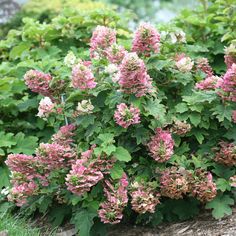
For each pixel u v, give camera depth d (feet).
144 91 5.82
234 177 6.11
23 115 7.77
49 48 8.24
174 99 6.76
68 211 6.43
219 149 6.46
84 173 5.56
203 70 6.96
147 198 5.70
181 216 6.32
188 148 6.40
